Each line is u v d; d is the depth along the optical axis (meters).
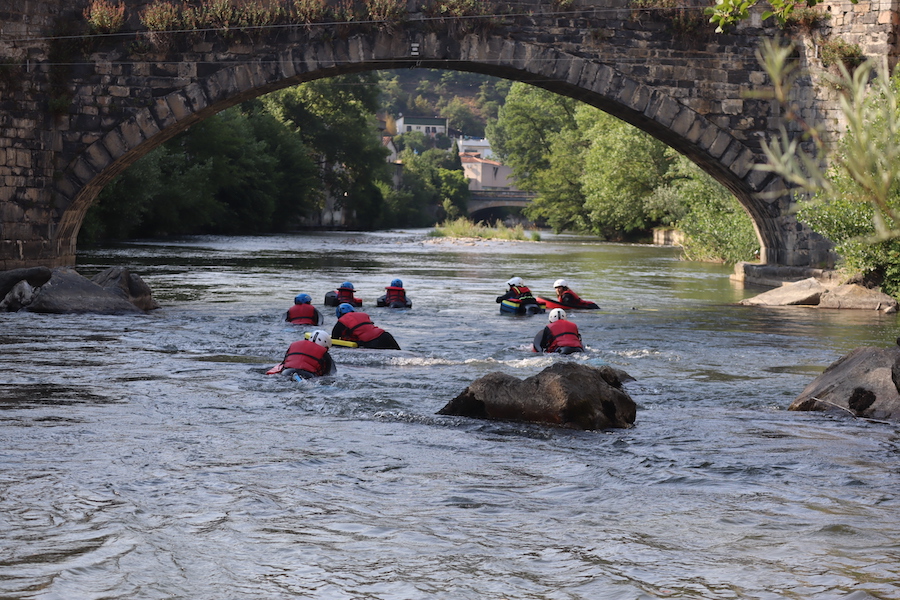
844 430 8.12
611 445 7.39
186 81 27.89
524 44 28.27
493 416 8.41
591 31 28.30
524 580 4.16
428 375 11.01
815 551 4.63
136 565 4.28
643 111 28.53
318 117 91.12
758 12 28.41
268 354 12.84
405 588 4.04
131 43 27.64
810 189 3.23
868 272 24.75
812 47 28.27
